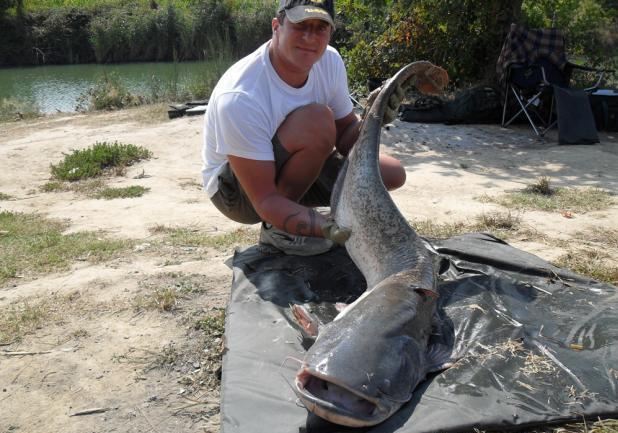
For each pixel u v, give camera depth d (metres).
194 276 4.74
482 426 2.62
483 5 13.45
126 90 17.59
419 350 2.92
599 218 6.19
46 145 10.74
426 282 3.32
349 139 4.67
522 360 3.11
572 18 15.80
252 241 5.57
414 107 12.12
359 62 14.45
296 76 4.11
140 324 3.96
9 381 3.35
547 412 2.71
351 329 2.80
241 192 4.41
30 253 5.37
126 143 10.62
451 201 6.91
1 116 14.80
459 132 11.26
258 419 2.69
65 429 2.96
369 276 3.71
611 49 17.67
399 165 4.73
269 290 3.90
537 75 11.37
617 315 3.59
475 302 3.72
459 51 13.88
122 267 4.98
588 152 9.62
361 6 14.54
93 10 30.81
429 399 2.78
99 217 6.61
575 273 4.18
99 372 3.43
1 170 9.25
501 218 6.02
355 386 2.49
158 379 3.36
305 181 4.32
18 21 29.42
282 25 3.86
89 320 4.02
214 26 28.47
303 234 3.89
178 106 13.54
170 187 7.95
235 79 4.00
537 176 8.20
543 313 3.64
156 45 29.45
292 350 3.22
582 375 2.98
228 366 3.09
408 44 14.09
